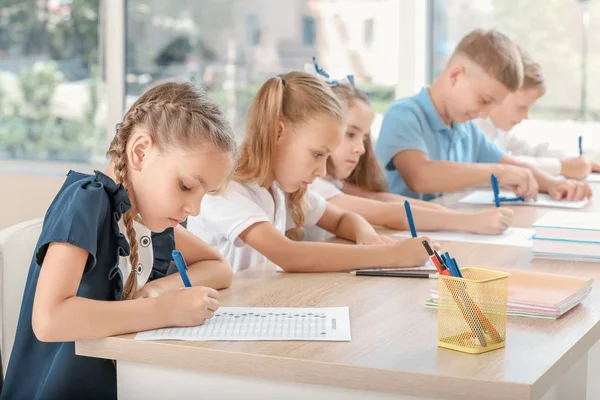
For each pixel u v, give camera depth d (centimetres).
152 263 158
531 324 132
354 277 167
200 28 370
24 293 150
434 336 125
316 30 367
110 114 374
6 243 160
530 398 105
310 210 212
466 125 321
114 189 139
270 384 118
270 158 190
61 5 375
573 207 265
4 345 161
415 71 368
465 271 133
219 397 121
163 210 139
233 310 140
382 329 129
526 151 365
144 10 373
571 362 121
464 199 279
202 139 136
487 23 375
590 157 366
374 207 229
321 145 188
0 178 371
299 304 145
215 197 185
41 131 384
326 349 119
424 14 372
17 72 383
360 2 366
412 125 290
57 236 130
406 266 175
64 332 126
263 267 178
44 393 142
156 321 128
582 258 184
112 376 148
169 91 141
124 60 374
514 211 256
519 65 287
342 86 249
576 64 364
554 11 365
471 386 107
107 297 142
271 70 368
